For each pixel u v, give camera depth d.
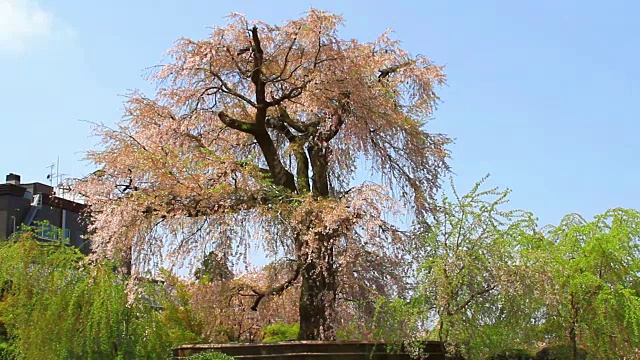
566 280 16.31
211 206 16.73
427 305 15.39
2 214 32.28
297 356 15.35
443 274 15.23
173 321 20.50
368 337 17.09
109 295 18.72
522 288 15.23
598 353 16.12
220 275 17.50
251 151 20.31
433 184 19.41
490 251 15.42
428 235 16.53
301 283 18.58
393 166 19.34
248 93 19.77
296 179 19.31
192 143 18.48
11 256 19.69
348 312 17.53
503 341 15.28
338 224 16.12
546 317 16.64
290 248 17.48
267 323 20.48
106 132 18.28
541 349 17.05
